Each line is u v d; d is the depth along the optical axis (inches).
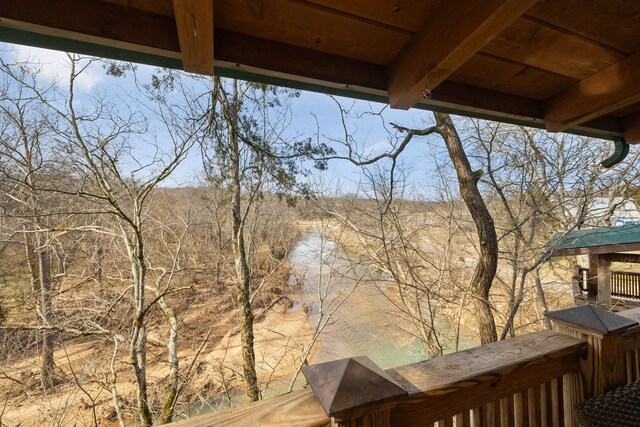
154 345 254.5
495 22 29.1
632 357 44.8
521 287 181.8
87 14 31.4
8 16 29.1
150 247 263.1
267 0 32.4
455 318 211.3
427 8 34.5
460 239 240.4
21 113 180.5
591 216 208.4
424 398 30.2
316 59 40.9
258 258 343.3
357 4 33.5
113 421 206.7
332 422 25.9
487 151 190.1
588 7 34.1
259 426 25.5
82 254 243.8
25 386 212.1
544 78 49.2
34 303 214.1
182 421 25.3
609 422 37.7
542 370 38.7
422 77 37.0
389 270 193.3
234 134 207.6
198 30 30.3
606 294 263.0
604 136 65.8
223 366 235.1
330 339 272.4
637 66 42.7
